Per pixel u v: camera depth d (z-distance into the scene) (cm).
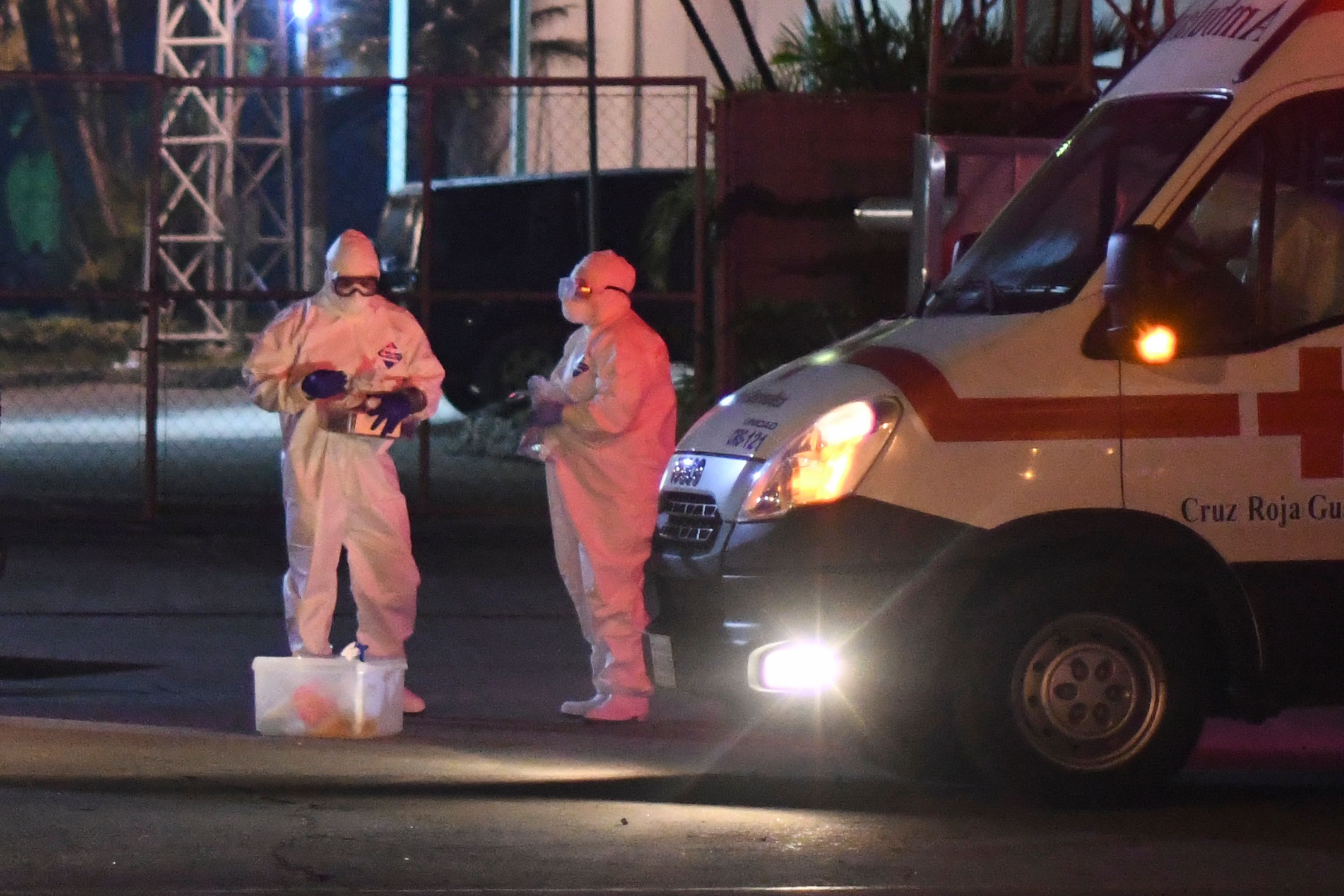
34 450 4766
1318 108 1695
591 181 4106
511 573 3069
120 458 4581
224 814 1614
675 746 1959
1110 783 1673
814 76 4025
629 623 2028
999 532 1655
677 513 1802
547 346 4775
